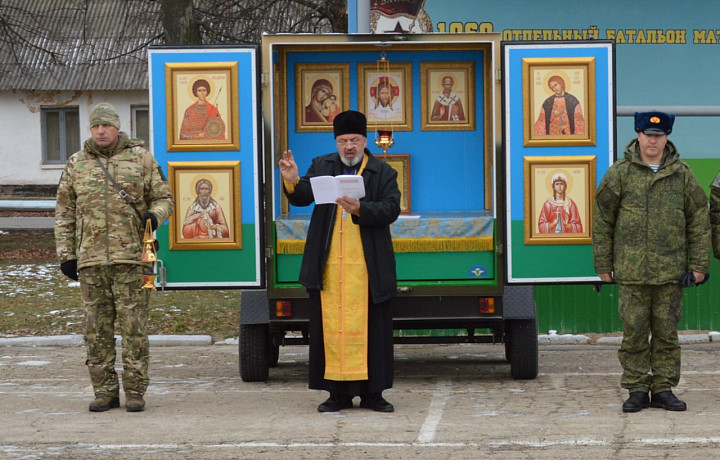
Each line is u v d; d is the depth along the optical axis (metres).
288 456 6.87
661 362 8.21
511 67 9.56
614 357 11.80
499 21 14.95
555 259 9.63
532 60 9.56
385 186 8.25
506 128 9.58
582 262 9.63
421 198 10.87
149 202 8.57
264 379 10.18
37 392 9.63
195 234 9.67
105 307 8.51
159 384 10.12
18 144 38.44
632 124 14.88
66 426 7.90
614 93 9.58
